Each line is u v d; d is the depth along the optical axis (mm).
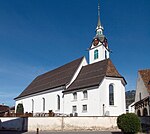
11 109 71625
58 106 46062
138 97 49000
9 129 33812
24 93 61906
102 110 37625
